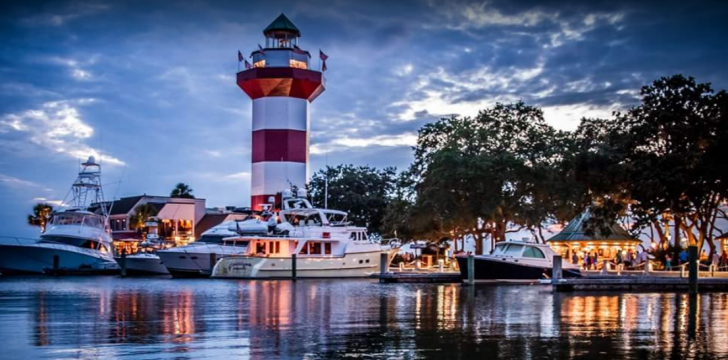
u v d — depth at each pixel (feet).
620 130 188.85
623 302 109.29
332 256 194.29
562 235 198.59
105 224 239.71
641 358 61.00
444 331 75.97
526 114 212.02
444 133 218.38
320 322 83.92
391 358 61.05
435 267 213.87
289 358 61.00
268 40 316.40
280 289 146.72
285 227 199.11
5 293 134.31
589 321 84.12
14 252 213.66
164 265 204.44
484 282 163.12
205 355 62.18
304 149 304.30
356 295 126.72
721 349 65.00
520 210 198.59
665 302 109.29
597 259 187.52
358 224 283.79
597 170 177.37
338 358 61.00
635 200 180.55
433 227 215.31
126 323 82.79
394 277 174.81
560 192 201.26
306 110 306.96
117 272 222.28
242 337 71.77
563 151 202.90
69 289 147.13
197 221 324.19
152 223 291.17
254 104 305.12
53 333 74.38
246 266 188.96
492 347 66.03
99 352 63.36
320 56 321.52
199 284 166.91
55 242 223.10
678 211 158.92
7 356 61.67
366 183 294.05
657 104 166.40
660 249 181.06
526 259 160.66
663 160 158.71
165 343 68.03
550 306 102.78
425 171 213.05
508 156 194.59
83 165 247.50
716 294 126.82
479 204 196.95
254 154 302.86
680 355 62.28
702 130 161.07
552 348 65.51
